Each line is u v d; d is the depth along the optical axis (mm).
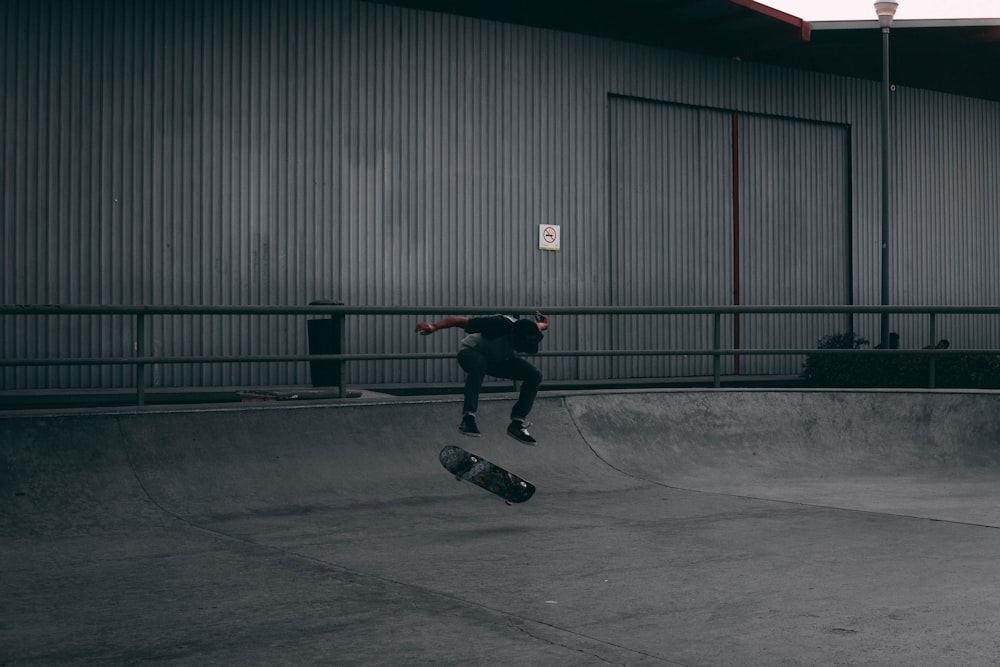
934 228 24312
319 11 16875
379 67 17375
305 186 16734
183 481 8523
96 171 15227
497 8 18734
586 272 19391
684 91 20703
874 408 11352
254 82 16344
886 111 20984
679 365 20656
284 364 16578
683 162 20812
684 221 20781
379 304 17328
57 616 5219
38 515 7777
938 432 10984
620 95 19938
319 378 12258
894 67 23906
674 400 11219
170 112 15727
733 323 21312
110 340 15344
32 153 14812
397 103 17531
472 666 4379
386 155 17422
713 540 7086
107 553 6773
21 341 14766
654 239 20391
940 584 5758
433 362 17859
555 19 19375
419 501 8766
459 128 18094
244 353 16281
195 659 4496
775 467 10727
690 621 5062
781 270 22000
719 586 5766
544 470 9930
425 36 17812
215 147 16047
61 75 14984
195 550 6852
